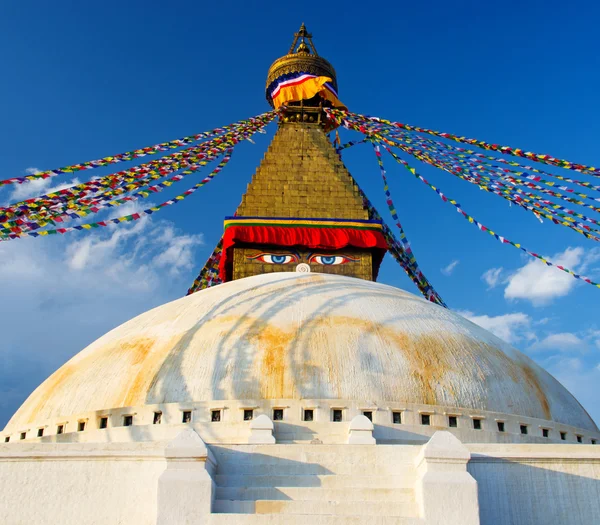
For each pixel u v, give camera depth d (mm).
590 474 14602
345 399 17547
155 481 14227
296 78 35188
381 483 14086
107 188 21531
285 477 14203
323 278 22938
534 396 19609
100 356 20125
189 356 18688
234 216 30172
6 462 14727
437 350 19250
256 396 17578
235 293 21578
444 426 17656
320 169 31875
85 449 14742
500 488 14281
